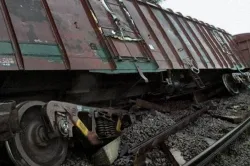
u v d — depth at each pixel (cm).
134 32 695
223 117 834
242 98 1190
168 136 586
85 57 494
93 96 602
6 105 329
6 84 422
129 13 728
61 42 465
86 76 534
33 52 410
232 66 1304
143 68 636
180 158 505
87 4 584
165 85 770
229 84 1248
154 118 692
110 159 429
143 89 773
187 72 888
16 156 344
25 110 365
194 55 954
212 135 661
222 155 536
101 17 604
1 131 322
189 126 716
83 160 444
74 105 426
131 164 428
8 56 374
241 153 577
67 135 391
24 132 366
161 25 859
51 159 392
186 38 994
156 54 723
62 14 507
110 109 548
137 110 734
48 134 378
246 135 696
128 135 559
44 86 485
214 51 1166
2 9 402
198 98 1086
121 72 561
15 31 401
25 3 444
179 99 1072
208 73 1154
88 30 549
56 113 384
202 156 470
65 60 455
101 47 554
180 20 1059
